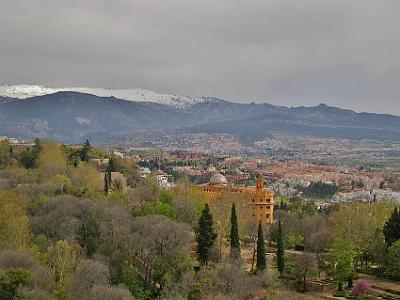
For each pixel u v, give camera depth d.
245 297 166.50
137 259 198.50
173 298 155.38
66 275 167.12
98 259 188.38
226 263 188.75
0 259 159.00
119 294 144.00
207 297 156.12
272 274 192.12
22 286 145.12
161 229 195.50
